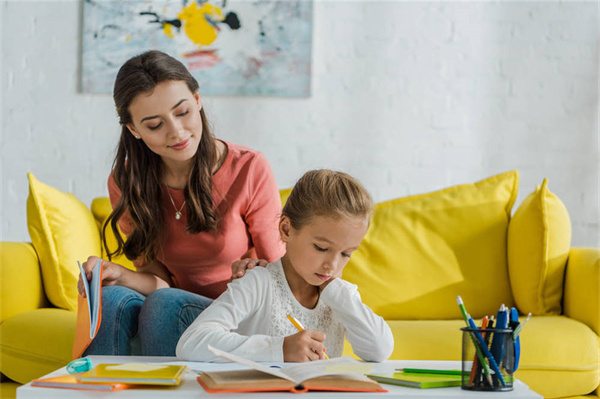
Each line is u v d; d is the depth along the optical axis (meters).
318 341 1.19
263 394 0.92
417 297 2.29
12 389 1.95
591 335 1.91
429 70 3.29
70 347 1.84
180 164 1.68
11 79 3.28
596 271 2.00
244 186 1.73
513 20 3.30
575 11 3.31
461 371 1.05
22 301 2.12
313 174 1.36
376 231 2.41
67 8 3.28
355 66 3.28
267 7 3.25
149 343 1.47
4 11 3.28
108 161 3.26
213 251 1.74
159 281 1.75
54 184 3.27
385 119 3.27
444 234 2.38
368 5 3.29
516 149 3.28
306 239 1.31
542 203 2.20
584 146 3.28
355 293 1.39
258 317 1.40
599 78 3.29
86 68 3.26
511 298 2.33
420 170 3.27
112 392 0.94
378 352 1.30
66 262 2.20
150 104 1.52
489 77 3.29
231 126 3.24
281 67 3.25
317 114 3.26
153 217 1.71
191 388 0.97
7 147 3.27
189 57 3.24
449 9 3.29
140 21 3.25
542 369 1.81
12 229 3.26
